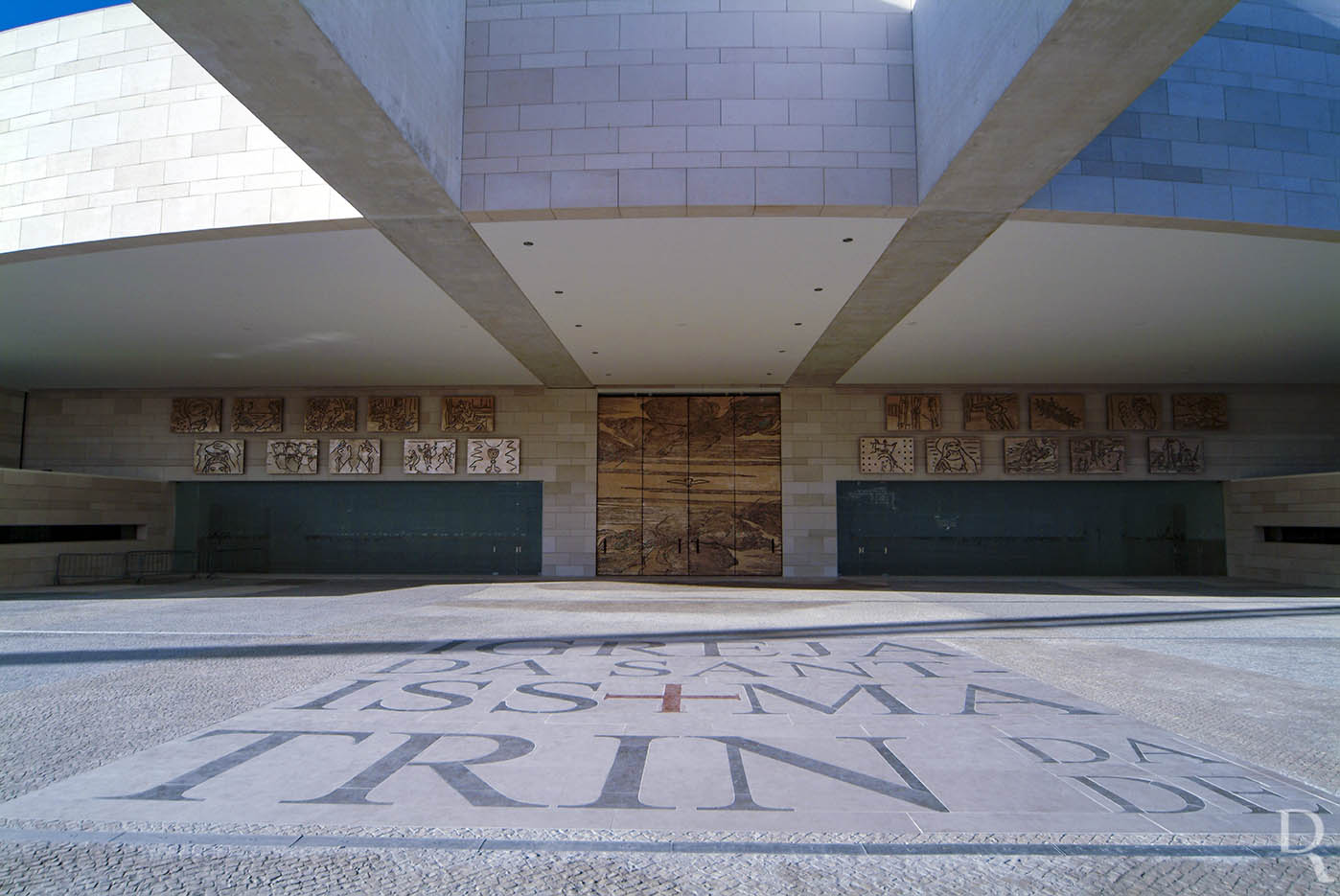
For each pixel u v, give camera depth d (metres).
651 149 12.77
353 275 15.80
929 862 4.23
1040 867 4.18
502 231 13.60
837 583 23.98
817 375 25.16
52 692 8.22
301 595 19.67
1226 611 16.12
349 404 27.12
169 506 27.48
